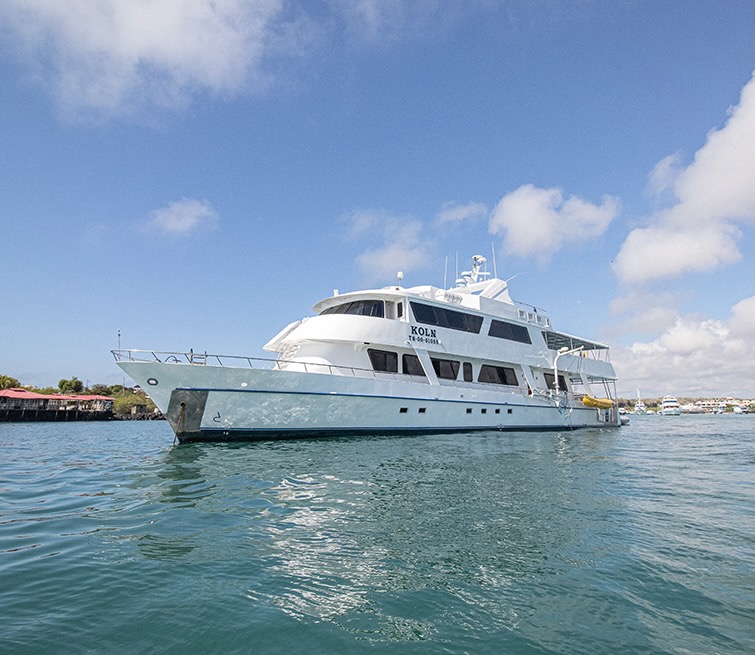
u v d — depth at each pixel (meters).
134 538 4.54
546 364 20.73
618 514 5.57
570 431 20.61
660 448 13.61
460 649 2.62
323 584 3.48
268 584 3.46
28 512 5.57
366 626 2.86
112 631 2.75
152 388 12.16
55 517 5.33
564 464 9.66
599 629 2.87
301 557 4.04
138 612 2.99
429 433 15.79
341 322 14.88
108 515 5.41
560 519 5.32
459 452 11.26
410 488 6.98
